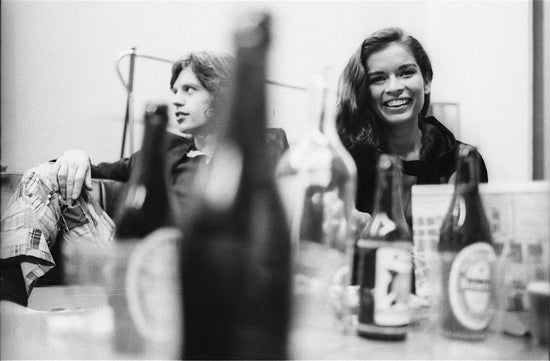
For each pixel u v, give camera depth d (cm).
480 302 52
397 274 53
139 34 144
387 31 135
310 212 48
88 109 143
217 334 42
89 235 91
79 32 143
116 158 142
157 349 44
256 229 44
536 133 147
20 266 94
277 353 43
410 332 56
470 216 58
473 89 160
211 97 126
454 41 163
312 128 54
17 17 142
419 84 134
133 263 46
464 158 60
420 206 62
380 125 133
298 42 146
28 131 142
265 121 43
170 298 44
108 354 45
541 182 56
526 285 54
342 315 51
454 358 47
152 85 142
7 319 58
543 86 145
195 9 140
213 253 43
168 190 53
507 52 151
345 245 51
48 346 48
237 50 41
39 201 96
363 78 134
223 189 43
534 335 52
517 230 56
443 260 55
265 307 43
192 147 122
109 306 46
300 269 46
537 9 145
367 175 123
